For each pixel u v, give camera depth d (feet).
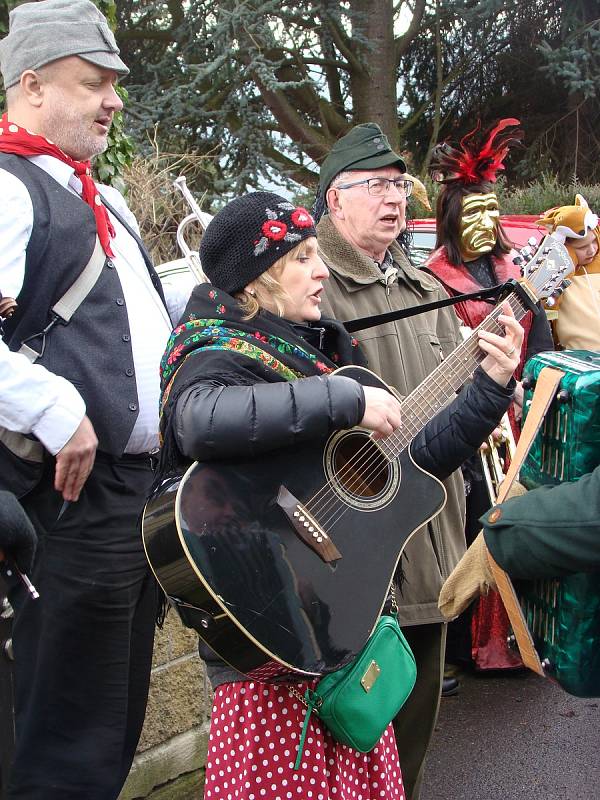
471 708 12.25
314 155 43.65
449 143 12.78
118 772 7.75
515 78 50.42
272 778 6.42
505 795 10.34
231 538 6.07
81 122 7.63
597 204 37.19
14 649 7.48
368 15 39.65
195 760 10.41
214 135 36.19
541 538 6.33
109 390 7.49
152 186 16.31
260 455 6.27
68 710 7.51
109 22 14.96
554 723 11.86
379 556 6.64
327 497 6.48
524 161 48.93
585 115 48.96
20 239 7.12
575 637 6.73
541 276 7.97
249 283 6.63
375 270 9.23
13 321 7.30
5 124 7.51
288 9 37.29
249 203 6.60
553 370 6.91
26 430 6.97
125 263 8.02
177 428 6.08
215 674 6.78
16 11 7.68
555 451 6.92
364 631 6.40
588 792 10.39
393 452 7.05
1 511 5.59
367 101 43.52
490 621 12.80
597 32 42.06
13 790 7.50
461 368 7.47
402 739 9.02
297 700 6.46
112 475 7.62
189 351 6.46
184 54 36.45
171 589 6.12
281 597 6.15
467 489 11.87
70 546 7.43
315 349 6.87
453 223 12.68
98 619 7.57
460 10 44.60
